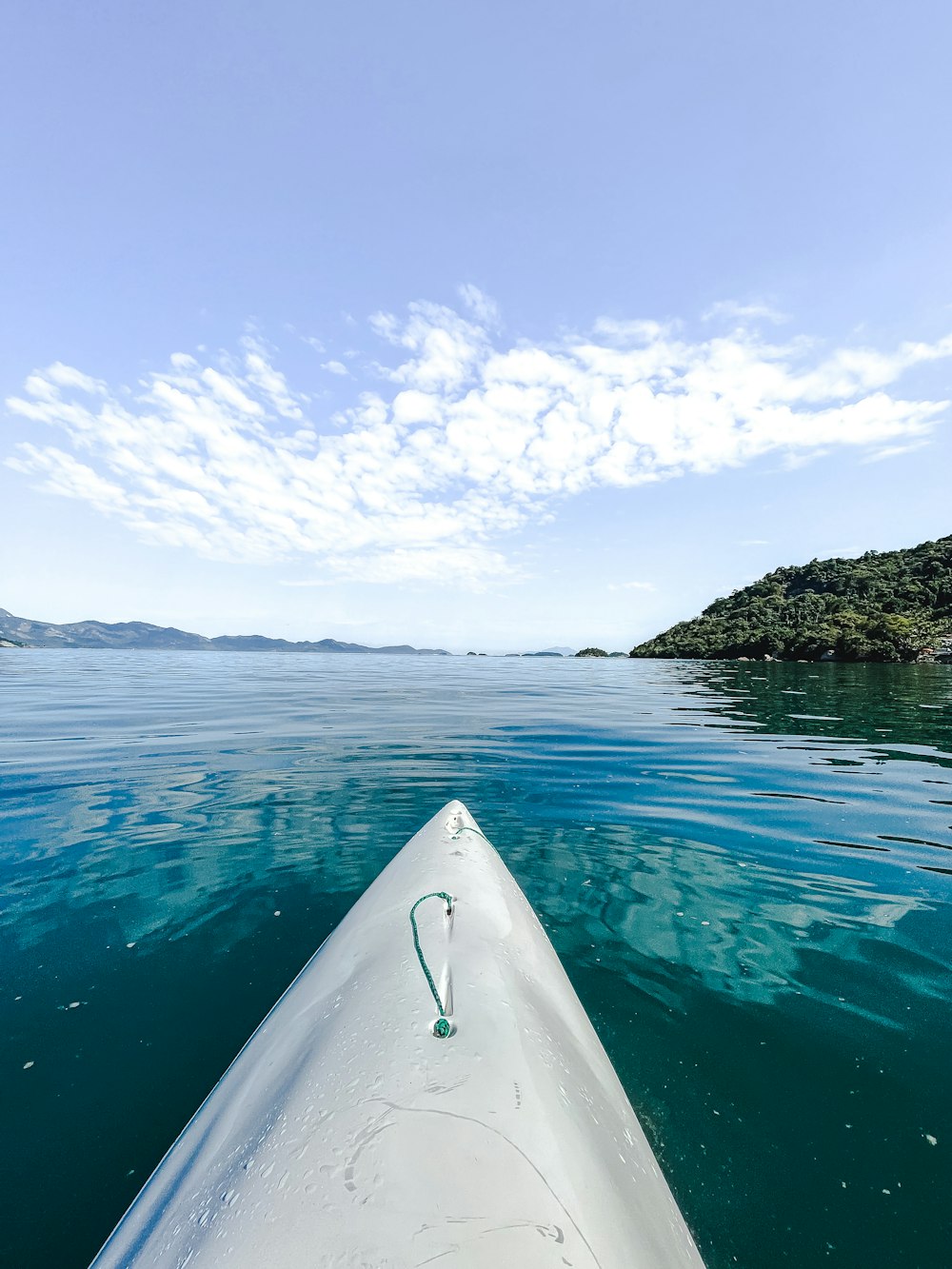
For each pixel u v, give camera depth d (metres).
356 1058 1.58
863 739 8.79
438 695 15.28
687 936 3.02
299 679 21.25
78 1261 1.45
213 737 8.44
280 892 3.51
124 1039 2.26
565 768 6.60
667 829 4.58
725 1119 1.89
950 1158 1.75
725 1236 1.52
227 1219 1.21
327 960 2.49
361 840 4.34
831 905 3.35
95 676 21.05
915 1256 1.48
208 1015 2.40
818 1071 2.11
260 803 5.18
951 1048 2.23
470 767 6.61
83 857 3.99
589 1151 1.38
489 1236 1.06
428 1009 1.77
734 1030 2.32
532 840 4.33
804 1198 1.63
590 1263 1.07
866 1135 1.83
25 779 5.98
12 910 3.27
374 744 7.95
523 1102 1.39
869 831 4.57
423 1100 1.37
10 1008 2.44
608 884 3.60
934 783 6.09
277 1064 1.77
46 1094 1.98
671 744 8.17
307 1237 1.09
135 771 6.32
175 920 3.18
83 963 2.77
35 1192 1.62
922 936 3.03
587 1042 2.03
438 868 3.24
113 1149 1.76
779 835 4.47
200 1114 1.77
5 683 17.75
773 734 9.18
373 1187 1.16
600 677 23.88
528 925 2.81
